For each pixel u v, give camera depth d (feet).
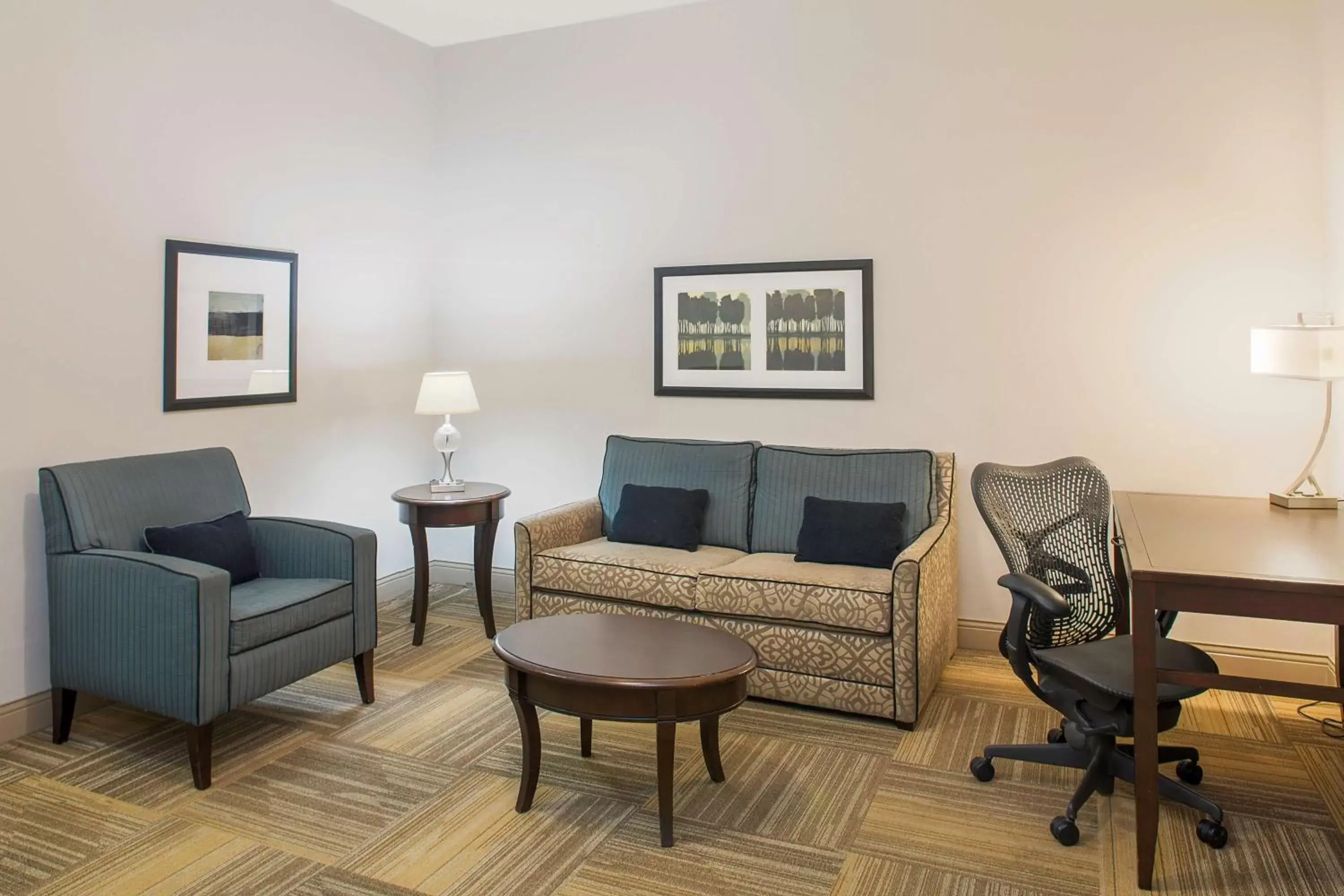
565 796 8.84
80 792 8.90
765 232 13.94
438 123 16.22
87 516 9.91
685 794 8.86
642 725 10.61
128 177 11.20
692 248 14.44
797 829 8.20
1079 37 12.11
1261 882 7.31
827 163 13.50
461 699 11.36
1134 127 11.94
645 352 14.90
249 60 12.75
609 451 14.46
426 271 16.28
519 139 15.57
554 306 15.52
